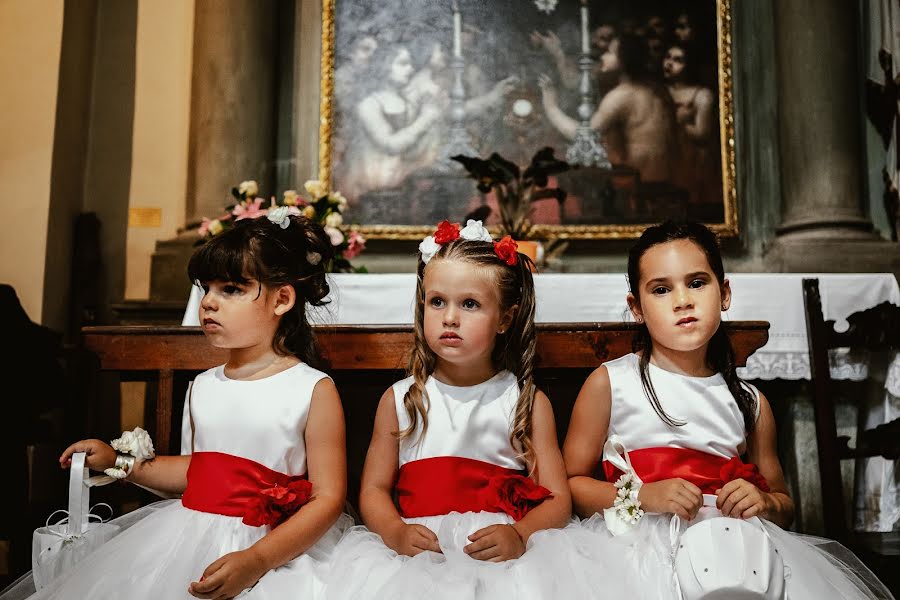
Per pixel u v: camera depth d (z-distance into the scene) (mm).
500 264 1405
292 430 1394
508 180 3141
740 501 1290
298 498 1308
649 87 3955
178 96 3998
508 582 1156
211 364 1659
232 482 1365
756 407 1546
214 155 3793
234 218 2754
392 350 1650
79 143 3861
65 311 3695
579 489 1453
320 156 3889
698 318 1415
